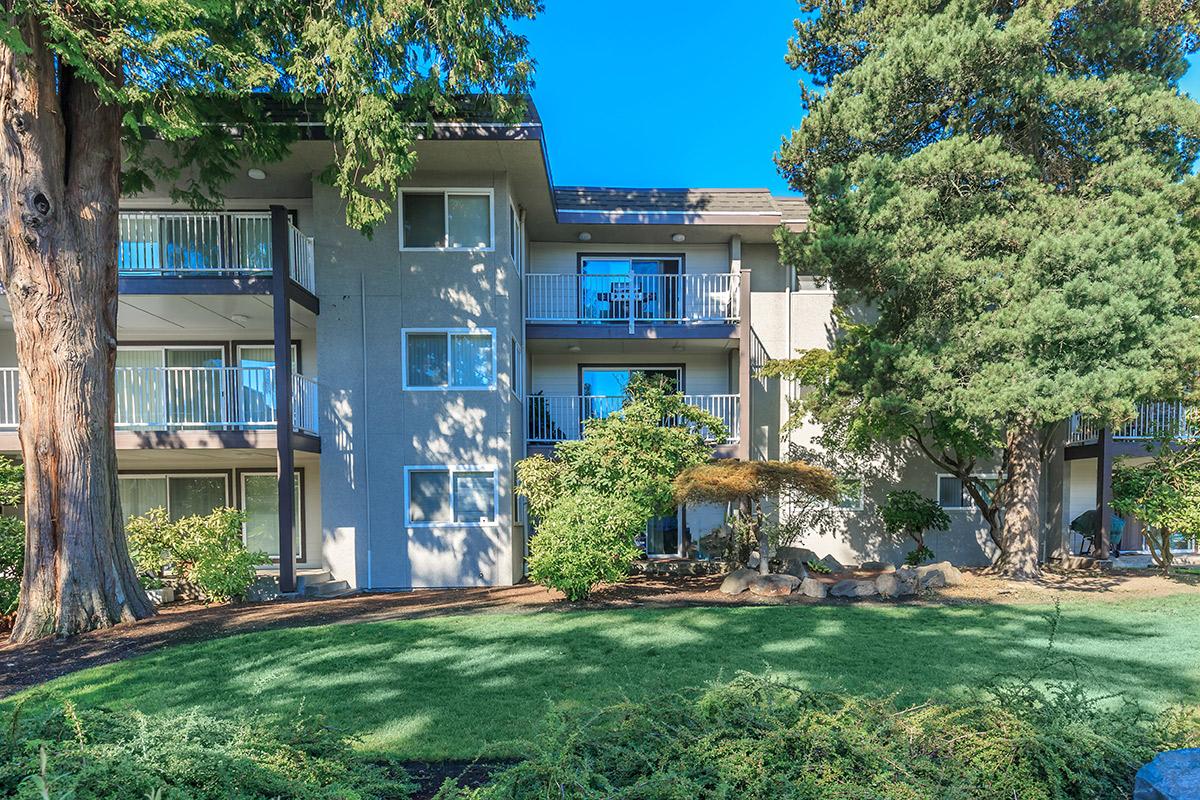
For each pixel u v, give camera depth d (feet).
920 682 18.25
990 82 33.04
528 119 35.40
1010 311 31.68
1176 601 30.40
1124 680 18.44
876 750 9.99
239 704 16.81
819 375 43.57
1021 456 38.52
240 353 44.73
